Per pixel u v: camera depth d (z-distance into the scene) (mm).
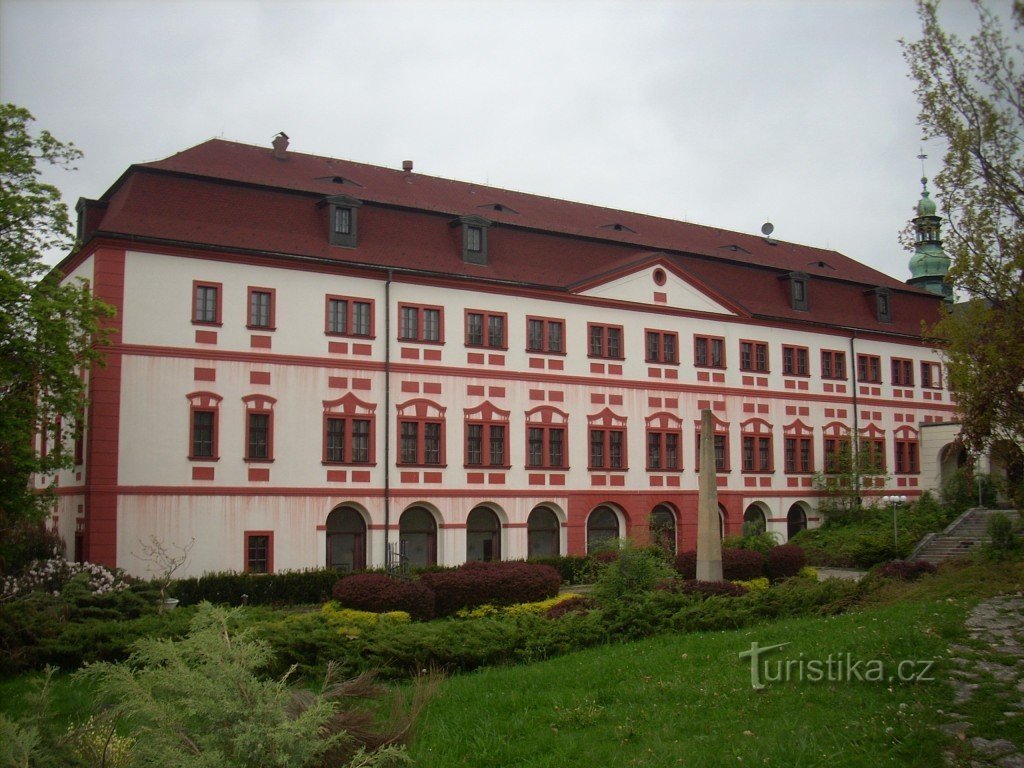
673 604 23406
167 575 31484
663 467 50094
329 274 40875
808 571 40125
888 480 59750
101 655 19719
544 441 46281
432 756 12719
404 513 42844
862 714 13188
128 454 35688
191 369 37312
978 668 14812
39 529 35531
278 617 21703
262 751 7668
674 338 51438
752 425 54062
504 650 19719
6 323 27281
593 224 54250
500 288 45312
